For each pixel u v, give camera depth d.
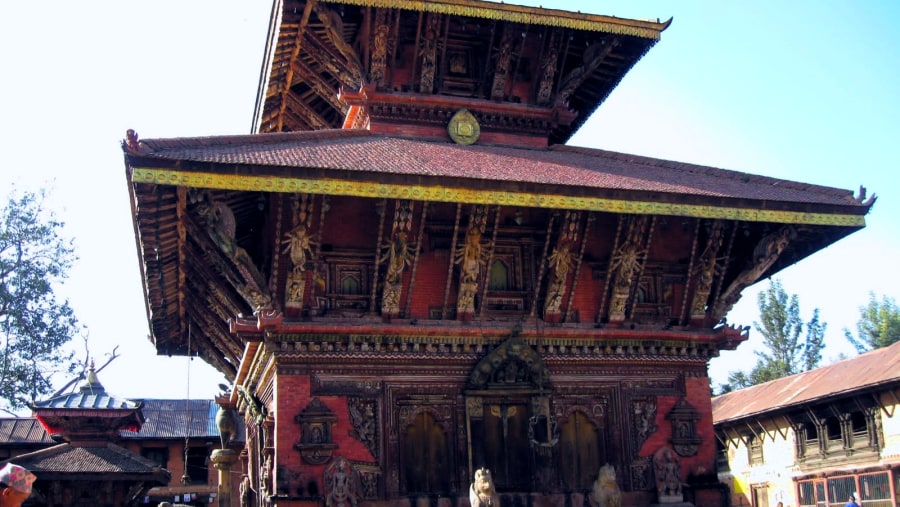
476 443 23.38
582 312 25.11
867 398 45.66
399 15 27.08
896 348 47.50
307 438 22.11
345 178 20.91
